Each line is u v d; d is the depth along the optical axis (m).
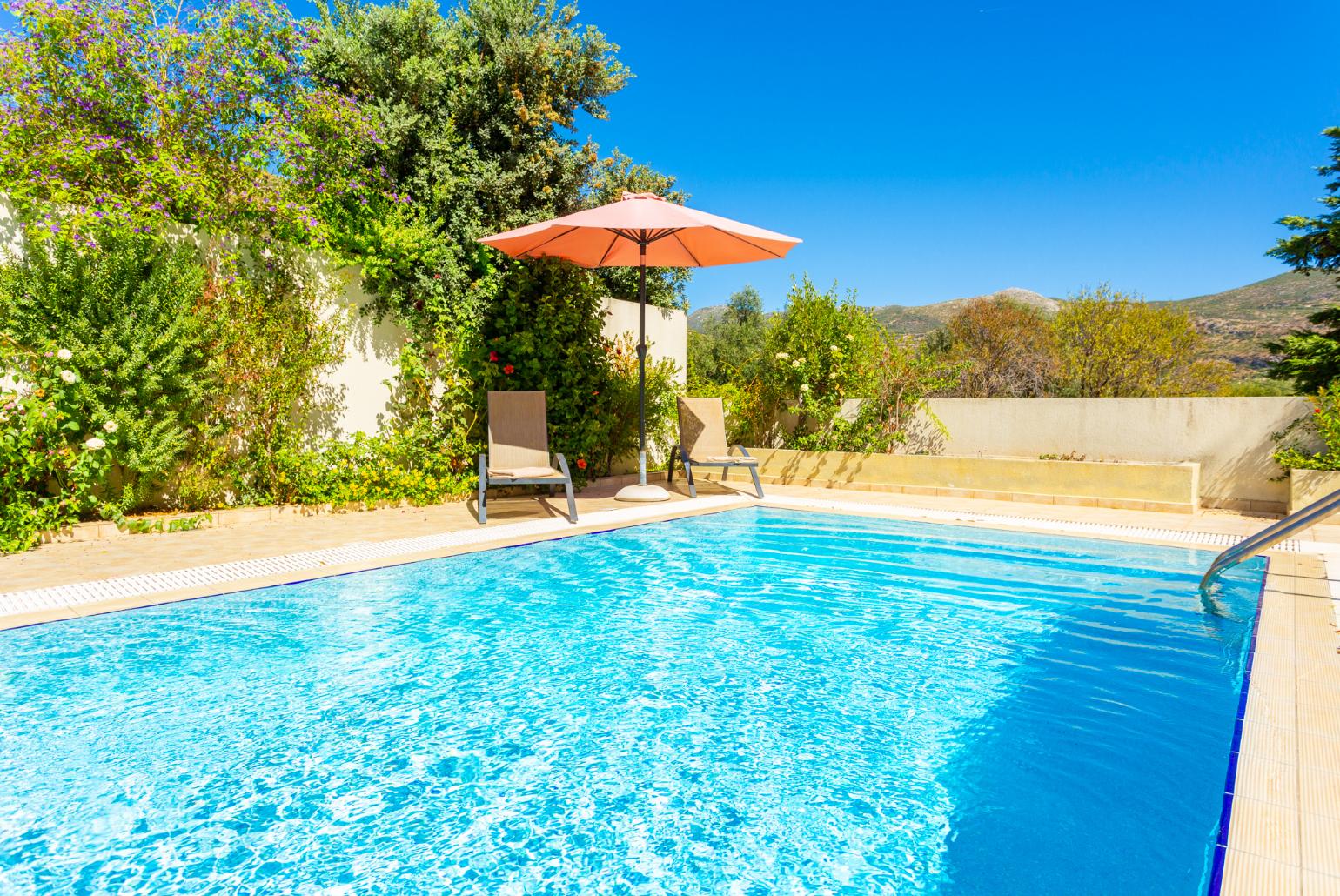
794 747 2.61
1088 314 14.48
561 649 3.62
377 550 5.40
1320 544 5.82
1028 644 3.69
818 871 1.90
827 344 9.95
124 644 3.56
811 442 9.95
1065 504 7.75
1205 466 7.74
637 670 3.36
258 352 6.47
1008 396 14.38
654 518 6.89
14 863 1.91
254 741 2.62
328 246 7.10
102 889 1.80
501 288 8.50
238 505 6.63
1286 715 2.63
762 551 5.78
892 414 9.47
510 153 9.30
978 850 1.98
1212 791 2.25
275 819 2.13
